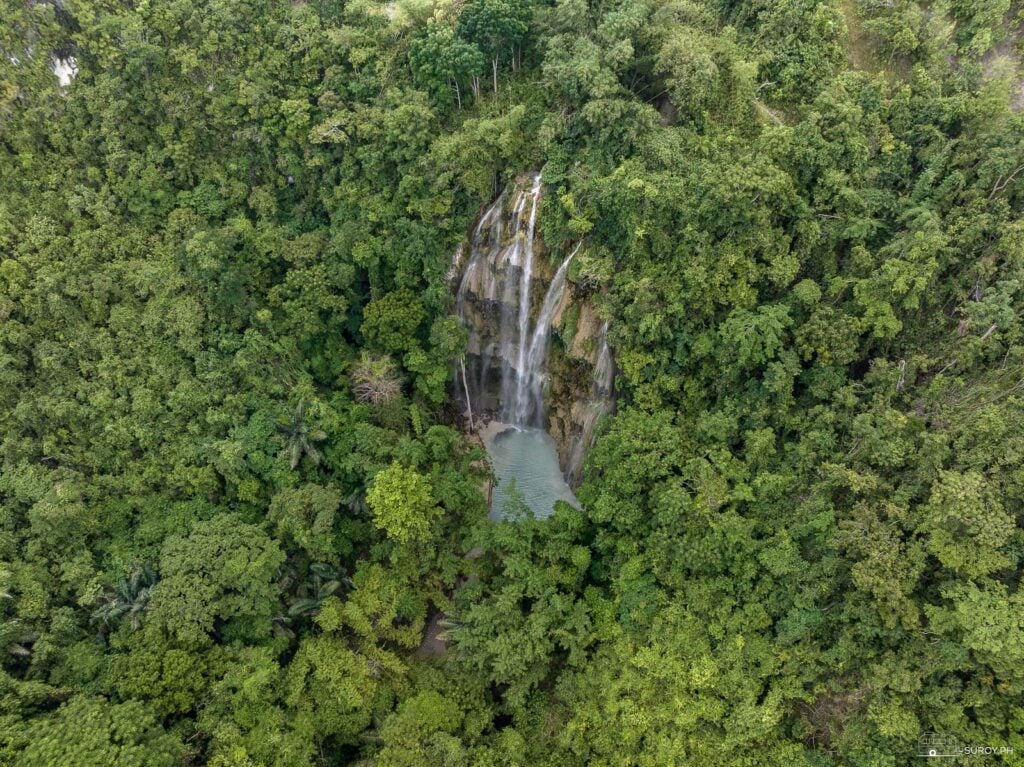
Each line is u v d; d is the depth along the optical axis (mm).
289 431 36594
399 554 34156
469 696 31781
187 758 26781
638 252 34562
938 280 31016
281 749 27938
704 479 30859
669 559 31578
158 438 35625
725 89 35906
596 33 36500
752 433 32156
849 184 33156
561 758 30281
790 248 33625
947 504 25297
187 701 28391
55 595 31328
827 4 36500
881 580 25484
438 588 36156
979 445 26500
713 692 28828
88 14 36906
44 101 37125
